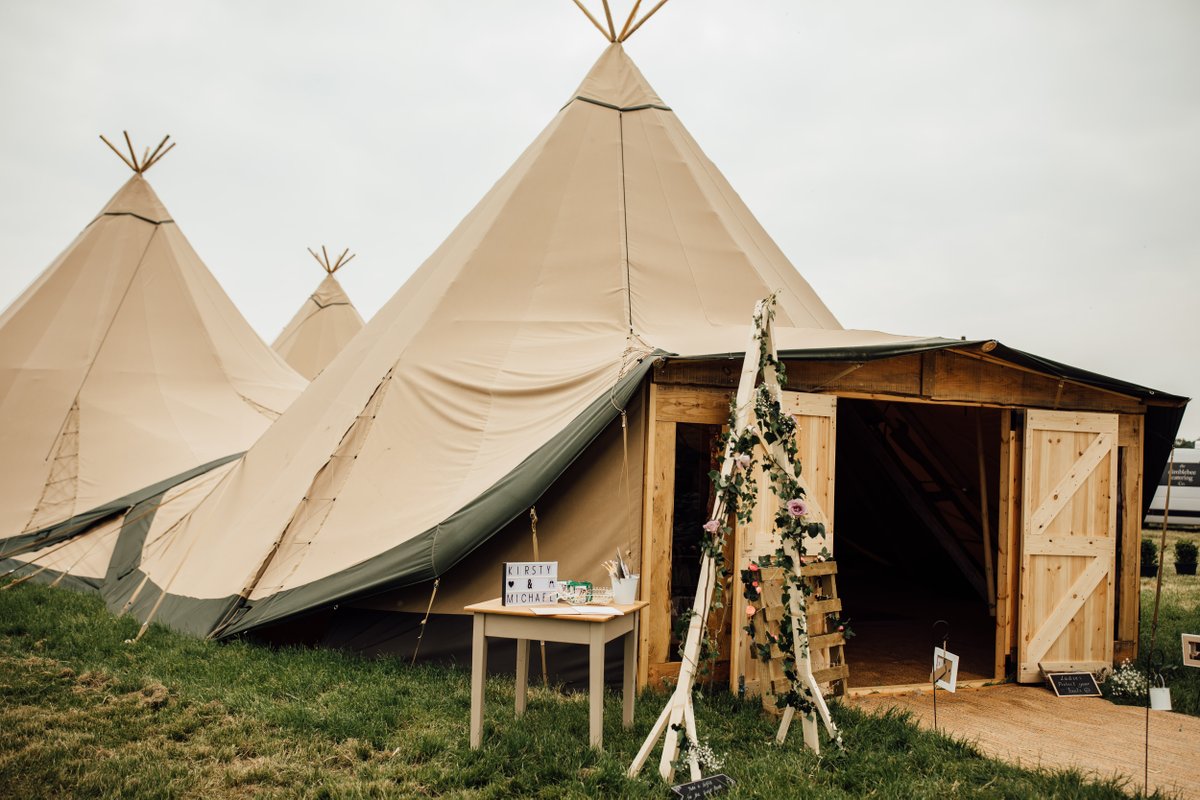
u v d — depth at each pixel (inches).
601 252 293.7
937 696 241.3
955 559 403.2
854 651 293.0
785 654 179.8
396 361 274.5
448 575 237.3
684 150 340.5
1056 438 269.3
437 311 281.1
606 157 323.0
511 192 307.9
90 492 382.9
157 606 281.7
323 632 256.5
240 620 247.4
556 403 243.3
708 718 199.8
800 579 179.2
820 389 244.7
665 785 153.2
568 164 320.2
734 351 222.8
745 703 213.2
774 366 186.7
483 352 271.7
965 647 304.3
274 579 250.1
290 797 148.4
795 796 149.7
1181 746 197.9
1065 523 267.9
